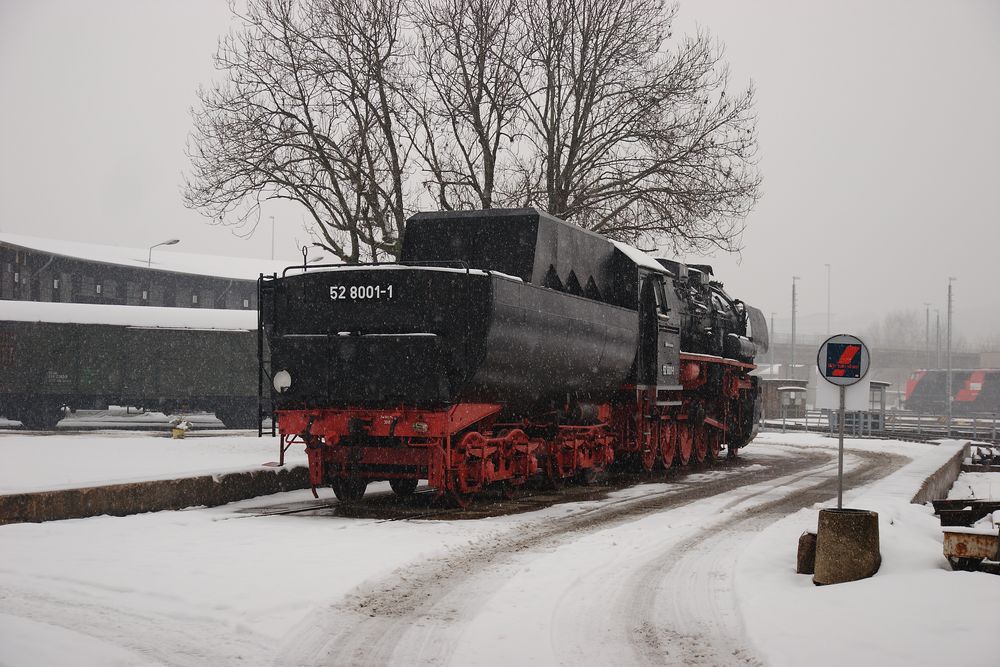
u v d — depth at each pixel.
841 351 9.65
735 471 22.36
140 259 61.50
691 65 23.06
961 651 6.36
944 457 23.38
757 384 29.11
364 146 21.72
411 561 9.70
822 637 6.89
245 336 35.44
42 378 34.31
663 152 22.95
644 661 6.57
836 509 8.85
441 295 13.45
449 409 13.45
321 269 14.21
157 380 34.94
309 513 13.50
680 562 10.02
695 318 23.50
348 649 6.76
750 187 23.33
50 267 55.31
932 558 8.95
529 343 14.56
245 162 21.47
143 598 7.98
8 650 6.39
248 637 6.98
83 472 17.61
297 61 22.08
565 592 8.55
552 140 22.92
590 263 17.86
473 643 6.93
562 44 22.89
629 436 20.06
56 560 9.41
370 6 22.36
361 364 13.71
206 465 19.33
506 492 15.71
